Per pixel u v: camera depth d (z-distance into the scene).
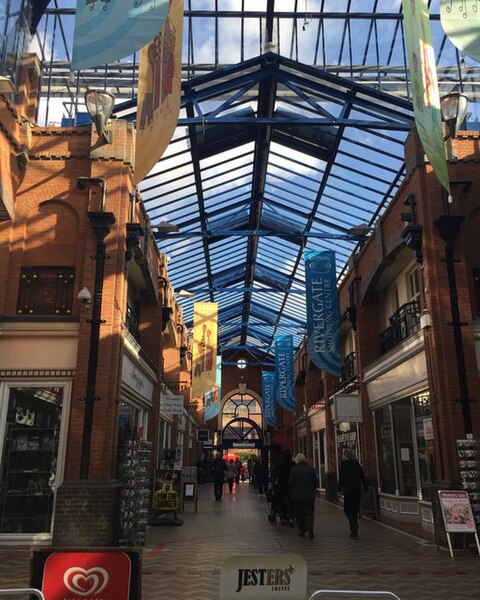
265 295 33.59
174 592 6.02
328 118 15.33
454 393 9.55
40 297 10.30
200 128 16.31
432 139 7.84
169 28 8.25
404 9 8.07
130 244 10.65
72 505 8.84
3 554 8.42
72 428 9.39
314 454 24.30
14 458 9.52
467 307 9.97
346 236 20.34
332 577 6.82
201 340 21.33
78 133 11.04
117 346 9.91
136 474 9.75
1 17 10.06
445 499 8.60
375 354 15.37
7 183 10.20
